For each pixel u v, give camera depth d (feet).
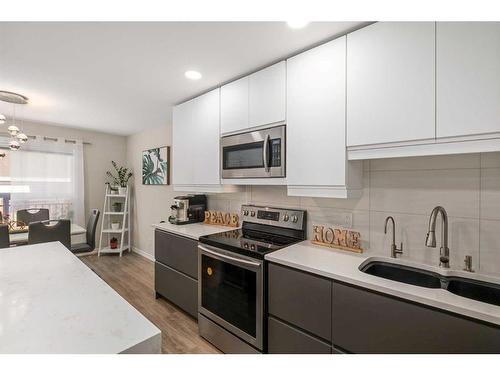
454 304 3.19
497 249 4.27
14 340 2.30
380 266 5.12
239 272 5.87
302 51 5.60
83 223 13.74
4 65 6.34
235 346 5.94
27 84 7.55
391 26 4.27
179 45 5.39
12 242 8.63
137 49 5.56
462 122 3.65
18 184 11.94
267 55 5.81
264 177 6.29
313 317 4.58
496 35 3.41
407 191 5.20
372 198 5.66
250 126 6.60
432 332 3.38
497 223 4.27
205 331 6.75
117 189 14.58
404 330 3.60
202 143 8.07
